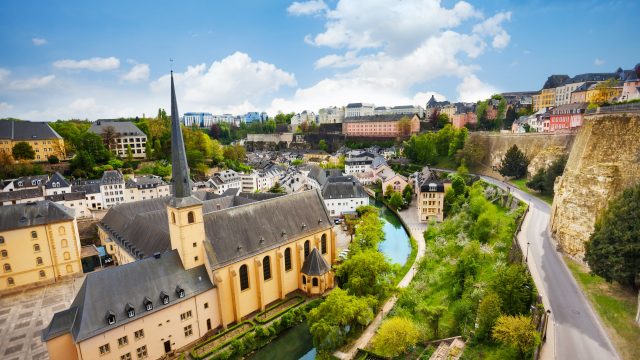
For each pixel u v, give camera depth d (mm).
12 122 174250
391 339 53125
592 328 47406
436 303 68188
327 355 58156
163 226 89125
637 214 51906
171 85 58781
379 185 188875
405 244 112688
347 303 60812
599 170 65125
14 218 85938
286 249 80188
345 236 120938
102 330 52812
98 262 100500
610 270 52469
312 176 190000
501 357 45562
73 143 197875
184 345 62781
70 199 136625
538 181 112062
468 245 75062
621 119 66875
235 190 137875
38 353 63500
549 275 60531
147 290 58906
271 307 75938
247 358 64000
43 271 89500
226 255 68375
